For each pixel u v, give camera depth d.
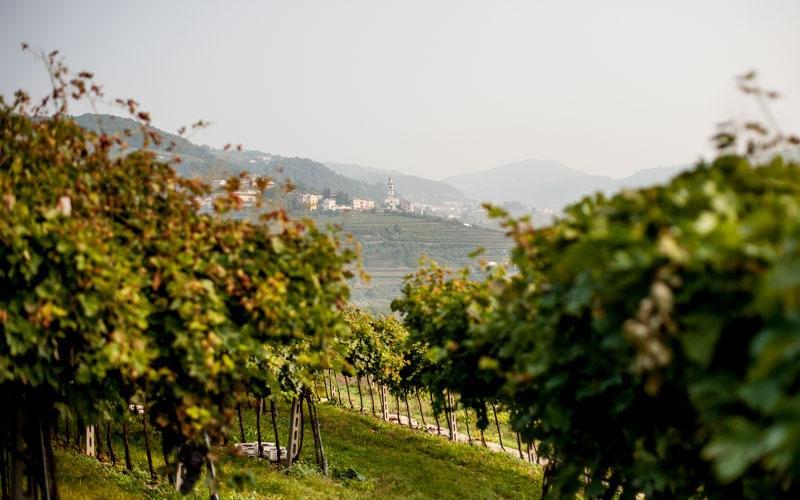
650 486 4.94
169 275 5.89
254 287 6.45
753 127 3.69
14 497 6.94
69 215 5.43
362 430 24.06
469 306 6.72
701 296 3.24
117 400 6.52
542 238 4.88
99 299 5.38
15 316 5.34
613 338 3.82
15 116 6.05
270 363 9.91
